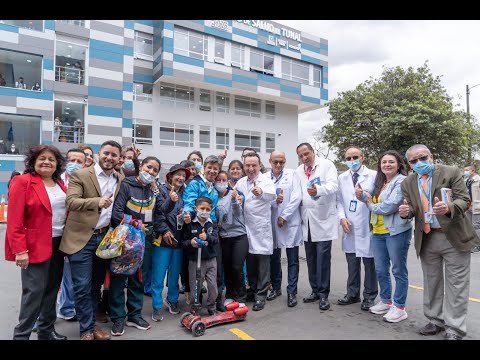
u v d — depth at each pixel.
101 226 3.65
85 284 3.50
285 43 26.39
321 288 4.63
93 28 19.42
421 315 4.34
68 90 18.70
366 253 4.50
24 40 17.53
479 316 4.27
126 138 20.27
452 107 20.41
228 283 4.80
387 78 22.03
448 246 3.56
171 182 4.34
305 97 26.86
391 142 19.70
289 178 5.13
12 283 5.71
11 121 17.38
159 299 4.19
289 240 4.80
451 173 3.64
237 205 4.58
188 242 4.14
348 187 4.76
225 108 24.55
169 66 21.17
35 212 3.21
